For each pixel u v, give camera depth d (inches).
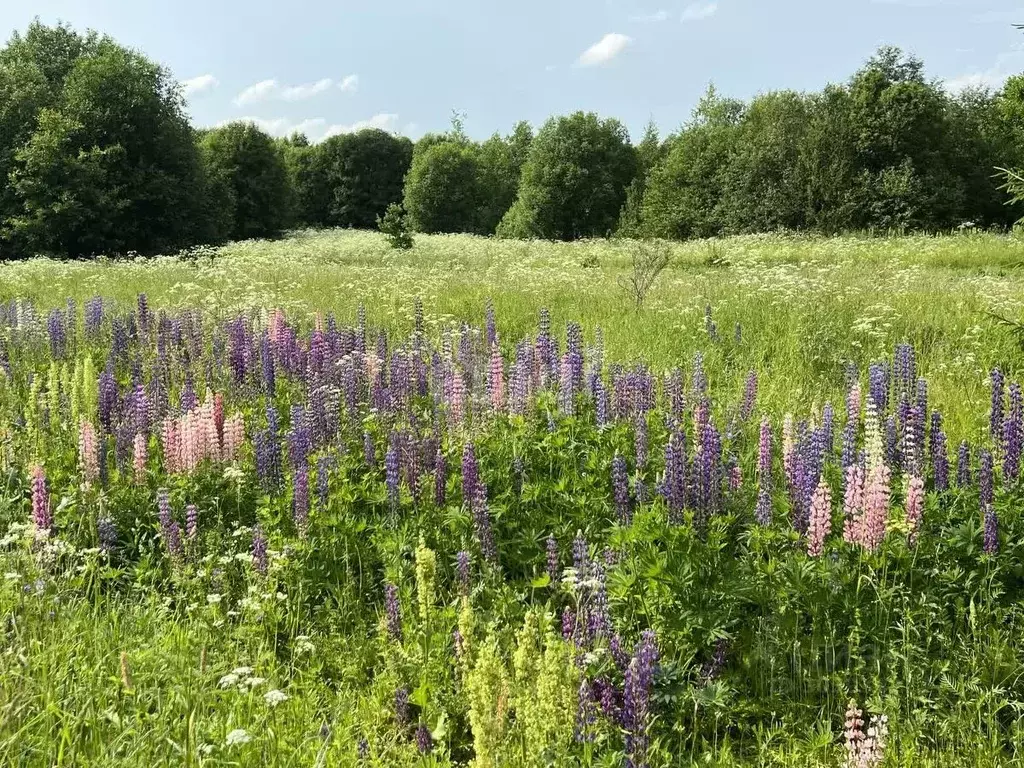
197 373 390.3
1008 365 402.9
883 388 289.7
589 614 170.9
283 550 222.2
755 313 522.3
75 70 1800.0
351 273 812.6
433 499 250.8
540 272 814.5
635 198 2475.4
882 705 168.6
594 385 319.0
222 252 1291.8
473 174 3319.4
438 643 181.6
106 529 233.3
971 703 169.8
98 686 154.5
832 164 1801.2
